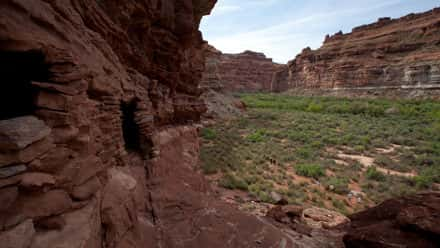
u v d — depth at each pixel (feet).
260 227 22.13
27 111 8.28
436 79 164.96
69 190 8.98
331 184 48.96
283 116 151.02
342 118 140.97
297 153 73.31
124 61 23.75
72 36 10.89
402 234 16.15
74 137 9.33
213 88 184.14
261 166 59.06
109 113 15.93
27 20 7.68
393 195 44.83
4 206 5.99
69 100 8.94
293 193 43.52
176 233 18.54
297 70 315.58
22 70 8.36
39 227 7.48
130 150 24.16
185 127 45.01
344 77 232.73
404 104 161.48
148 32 27.53
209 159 60.85
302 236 23.70
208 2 46.09
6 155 6.16
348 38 278.46
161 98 34.96
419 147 77.36
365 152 76.59
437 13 211.61
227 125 123.34
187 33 37.93
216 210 23.09
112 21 19.40
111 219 11.68
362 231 17.93
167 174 25.70
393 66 198.90
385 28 248.52
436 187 49.39
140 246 14.34
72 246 7.46
